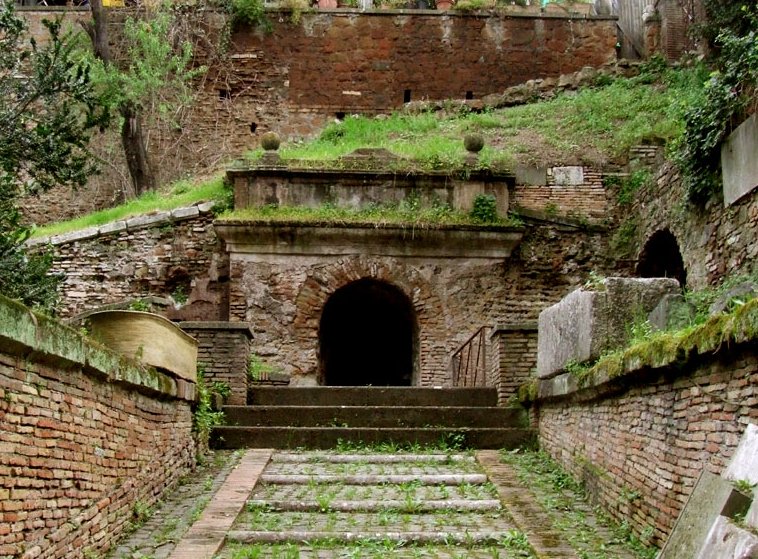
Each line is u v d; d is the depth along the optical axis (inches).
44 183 383.9
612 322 326.3
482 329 537.0
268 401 467.8
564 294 653.3
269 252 631.8
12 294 348.2
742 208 437.4
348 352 826.2
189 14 946.7
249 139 941.8
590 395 328.5
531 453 409.1
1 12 402.9
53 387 225.3
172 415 348.8
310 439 419.5
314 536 288.7
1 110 373.1
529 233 660.7
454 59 957.2
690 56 849.5
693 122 483.5
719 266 468.8
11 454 199.6
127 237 653.9
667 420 254.1
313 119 950.4
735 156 442.0
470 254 644.7
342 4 1019.3
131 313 316.8
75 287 644.7
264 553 277.1
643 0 1007.0
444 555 274.4
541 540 280.2
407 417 441.1
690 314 312.3
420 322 635.5
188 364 366.3
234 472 368.2
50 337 215.9
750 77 434.3
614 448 304.8
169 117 912.9
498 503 327.3
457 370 619.2
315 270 634.2
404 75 956.0
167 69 884.6
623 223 667.4
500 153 706.8
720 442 217.2
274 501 327.0
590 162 712.4
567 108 813.9
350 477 360.5
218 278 649.0
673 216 554.3
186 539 280.2
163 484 333.1
